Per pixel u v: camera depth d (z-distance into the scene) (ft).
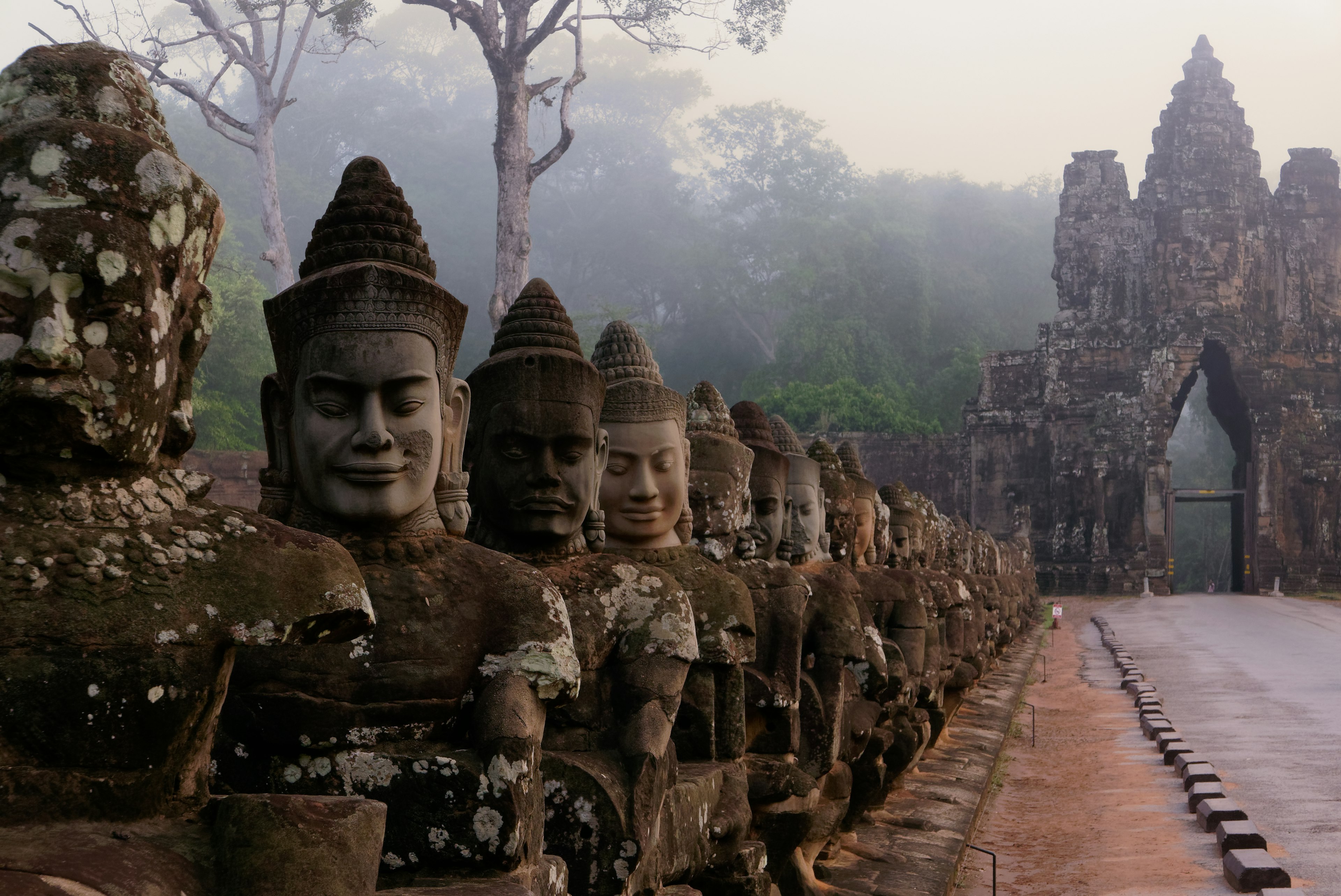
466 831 13.12
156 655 9.89
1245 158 206.08
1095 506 199.52
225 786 13.32
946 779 42.70
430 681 13.79
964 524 81.00
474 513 19.40
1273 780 43.80
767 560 27.99
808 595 26.61
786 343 281.95
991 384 213.25
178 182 10.43
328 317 13.94
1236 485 214.69
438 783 13.19
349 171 15.15
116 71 10.89
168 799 10.31
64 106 10.53
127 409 9.99
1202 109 205.16
